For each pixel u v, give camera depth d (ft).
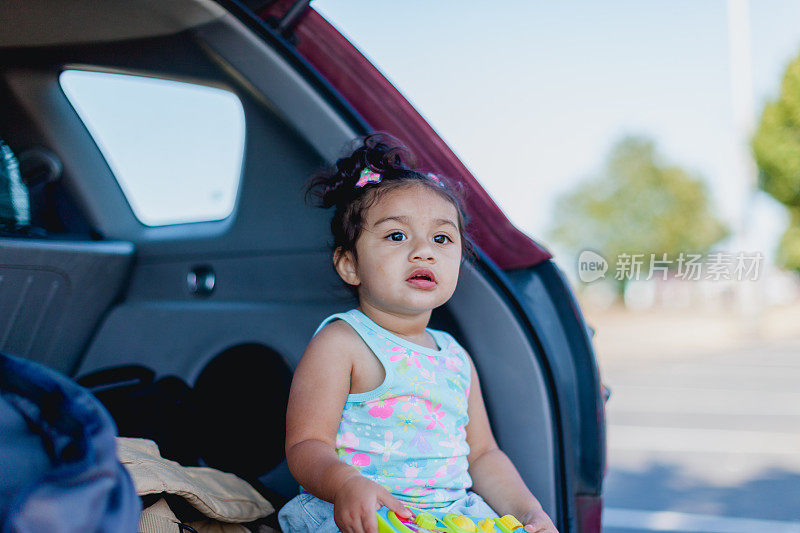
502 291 4.58
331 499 3.63
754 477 11.50
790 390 20.83
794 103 46.60
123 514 2.05
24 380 2.42
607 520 9.50
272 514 4.56
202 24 4.75
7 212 5.48
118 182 5.98
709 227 70.79
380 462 4.06
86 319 5.68
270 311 5.41
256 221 5.49
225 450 5.33
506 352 4.54
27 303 5.32
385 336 4.24
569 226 73.77
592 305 57.52
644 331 43.60
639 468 12.18
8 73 5.45
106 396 4.94
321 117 4.75
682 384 22.50
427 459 4.12
